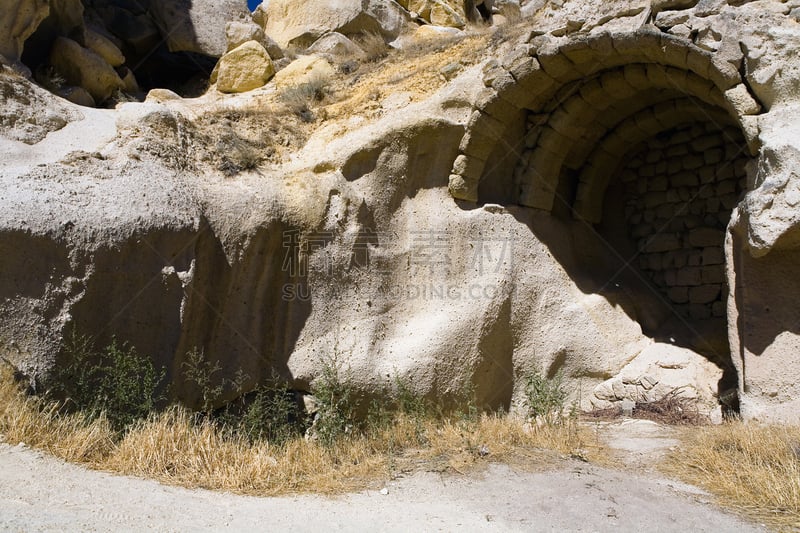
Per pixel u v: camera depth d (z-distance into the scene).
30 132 6.88
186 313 6.57
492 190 8.97
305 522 4.36
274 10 13.95
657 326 9.48
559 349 8.55
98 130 7.34
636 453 6.27
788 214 6.34
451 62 9.00
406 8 14.99
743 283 6.95
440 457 5.96
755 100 7.01
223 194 7.16
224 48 12.09
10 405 5.07
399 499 4.98
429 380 7.65
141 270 6.24
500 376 8.32
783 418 6.50
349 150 8.00
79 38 9.83
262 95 10.16
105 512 4.04
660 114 9.29
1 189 5.77
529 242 8.75
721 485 5.27
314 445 6.21
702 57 7.25
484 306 8.12
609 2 7.79
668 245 10.03
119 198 6.29
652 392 8.20
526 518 4.64
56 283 5.73
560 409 7.04
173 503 4.41
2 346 5.44
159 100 9.69
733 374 8.22
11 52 8.33
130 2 11.79
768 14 6.94
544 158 9.04
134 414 5.80
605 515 4.70
